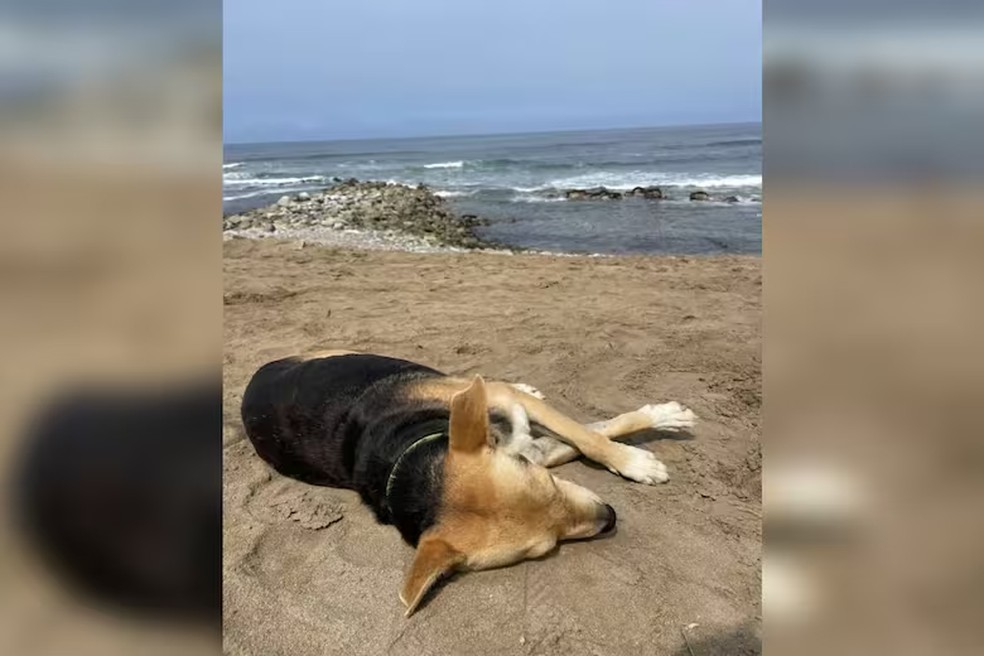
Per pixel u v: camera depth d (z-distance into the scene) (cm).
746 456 386
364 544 324
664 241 1361
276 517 346
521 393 390
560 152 4528
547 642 260
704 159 3397
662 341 580
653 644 257
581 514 306
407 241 1434
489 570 296
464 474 302
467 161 3894
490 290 799
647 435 414
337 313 704
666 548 308
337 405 381
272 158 5419
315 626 273
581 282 830
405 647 262
